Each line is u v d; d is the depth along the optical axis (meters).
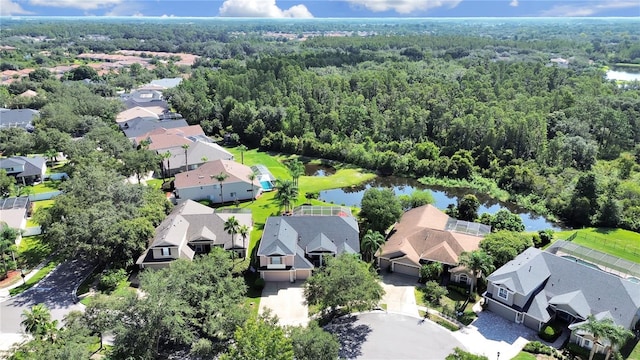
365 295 52.59
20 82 179.75
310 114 148.62
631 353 49.84
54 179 104.38
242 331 43.66
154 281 49.38
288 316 57.09
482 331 54.22
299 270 64.69
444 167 112.31
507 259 62.50
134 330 46.50
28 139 117.12
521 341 52.56
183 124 144.75
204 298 51.25
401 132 132.75
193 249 69.94
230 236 71.00
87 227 62.94
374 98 153.25
